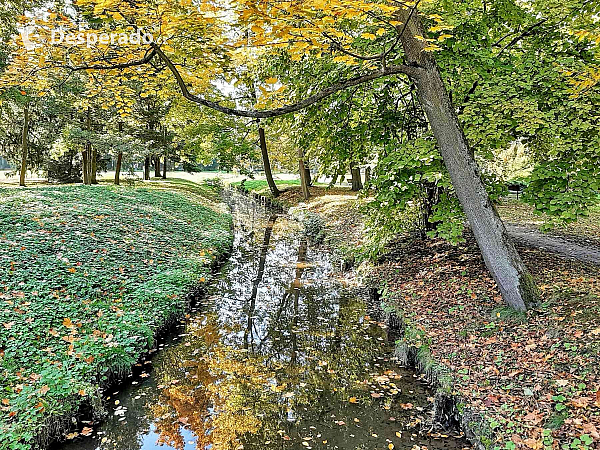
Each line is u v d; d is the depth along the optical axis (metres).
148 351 6.18
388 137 8.10
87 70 5.20
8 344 5.05
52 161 22.14
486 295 6.68
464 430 4.23
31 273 6.84
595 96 5.86
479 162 9.59
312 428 4.57
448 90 6.73
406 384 5.39
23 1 12.12
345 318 7.90
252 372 5.85
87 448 4.25
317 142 8.64
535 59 6.58
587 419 3.67
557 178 5.95
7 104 17.56
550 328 5.16
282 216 21.61
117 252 8.88
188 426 4.64
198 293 8.93
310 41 4.16
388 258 9.97
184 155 29.00
